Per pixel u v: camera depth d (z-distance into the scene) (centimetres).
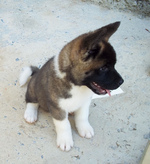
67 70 67
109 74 67
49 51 110
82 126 81
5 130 80
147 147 71
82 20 129
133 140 82
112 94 95
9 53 107
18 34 116
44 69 77
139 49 116
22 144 77
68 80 68
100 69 65
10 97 90
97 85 69
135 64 109
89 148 78
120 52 114
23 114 85
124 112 90
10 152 75
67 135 77
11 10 129
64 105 72
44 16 128
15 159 73
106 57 64
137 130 85
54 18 127
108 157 77
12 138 78
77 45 64
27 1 136
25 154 75
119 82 68
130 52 114
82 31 122
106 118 87
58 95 70
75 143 79
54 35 118
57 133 79
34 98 84
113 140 81
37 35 117
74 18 129
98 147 79
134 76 104
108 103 92
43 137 79
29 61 105
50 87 71
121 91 97
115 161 76
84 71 65
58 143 77
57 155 75
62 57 68
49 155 75
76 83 68
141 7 138
